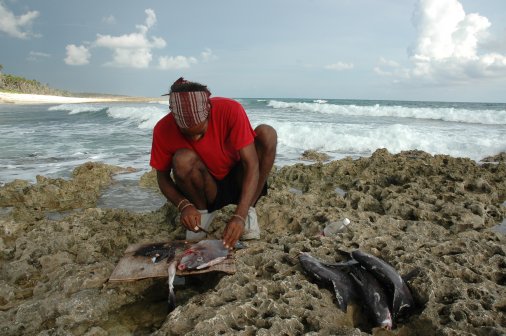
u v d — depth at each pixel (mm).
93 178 4109
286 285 1644
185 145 1877
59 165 5074
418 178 3666
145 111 12828
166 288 1858
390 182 3848
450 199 3176
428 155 4820
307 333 1354
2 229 2594
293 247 2018
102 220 2783
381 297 1526
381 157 4434
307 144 6605
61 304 1684
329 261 1895
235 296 1599
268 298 1550
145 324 1632
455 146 6109
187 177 1909
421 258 1864
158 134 1881
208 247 1763
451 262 1887
